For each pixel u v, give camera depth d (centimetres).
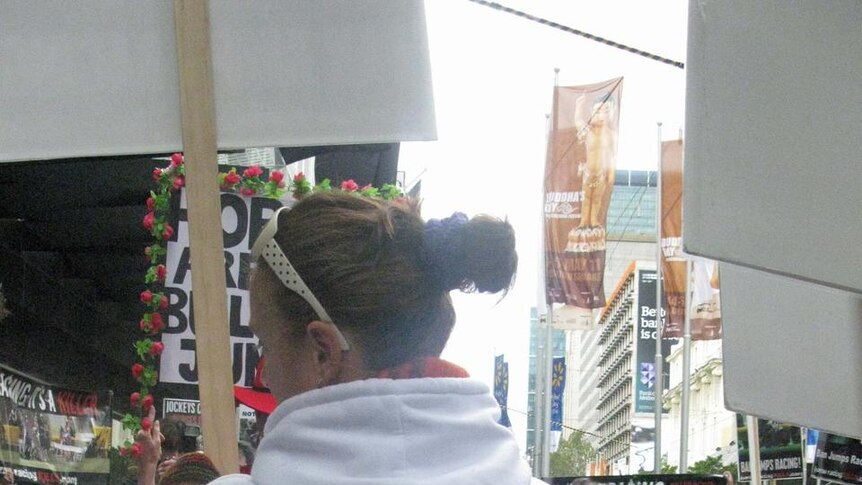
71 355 779
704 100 177
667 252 2691
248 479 125
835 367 221
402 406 121
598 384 8788
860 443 1422
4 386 493
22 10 259
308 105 257
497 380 2891
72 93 258
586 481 1055
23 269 668
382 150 538
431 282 132
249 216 474
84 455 513
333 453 119
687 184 175
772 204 178
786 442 1728
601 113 2072
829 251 183
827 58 188
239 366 441
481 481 118
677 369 6881
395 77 259
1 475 491
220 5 256
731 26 181
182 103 250
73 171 643
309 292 129
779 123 182
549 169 2103
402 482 116
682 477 1046
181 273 476
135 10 259
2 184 648
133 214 676
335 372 130
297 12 258
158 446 458
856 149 187
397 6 260
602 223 2089
